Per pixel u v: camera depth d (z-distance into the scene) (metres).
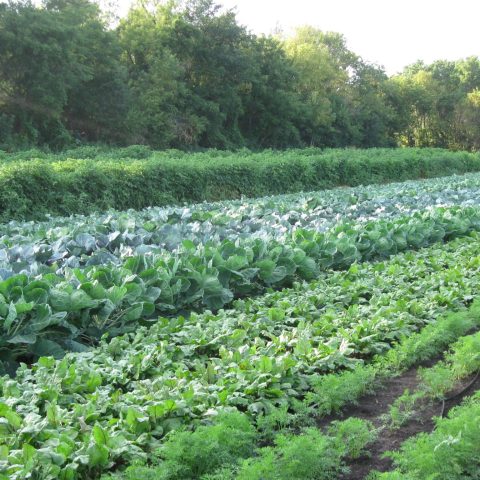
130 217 14.10
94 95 43.81
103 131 45.22
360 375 5.98
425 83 85.12
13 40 37.22
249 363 6.18
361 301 9.04
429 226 13.81
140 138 46.28
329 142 66.12
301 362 6.28
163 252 9.38
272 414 5.14
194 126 49.78
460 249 12.64
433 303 8.70
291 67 60.69
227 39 55.34
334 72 70.38
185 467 4.40
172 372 6.14
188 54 53.59
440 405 6.00
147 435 4.81
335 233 12.42
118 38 49.00
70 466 4.29
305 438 4.52
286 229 12.59
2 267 8.73
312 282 9.89
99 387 5.72
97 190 22.41
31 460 4.25
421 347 7.09
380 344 7.19
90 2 46.56
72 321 7.48
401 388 6.42
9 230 13.38
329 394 5.70
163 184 25.09
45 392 5.39
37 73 38.38
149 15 54.22
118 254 10.27
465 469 4.60
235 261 9.39
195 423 5.00
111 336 7.57
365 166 39.84
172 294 8.38
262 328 7.64
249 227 13.09
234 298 9.70
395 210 16.69
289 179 33.22
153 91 47.50
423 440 4.70
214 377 5.96
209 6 54.97
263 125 59.22
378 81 77.56
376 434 5.19
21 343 6.90
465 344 6.72
